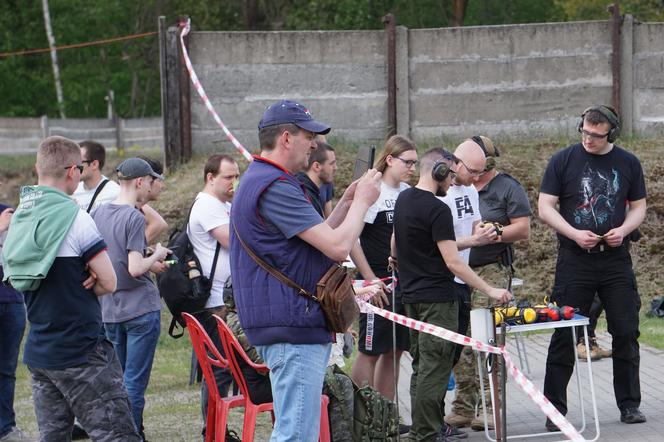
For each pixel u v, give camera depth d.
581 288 8.55
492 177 8.75
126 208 8.34
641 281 14.96
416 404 7.69
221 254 8.48
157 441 8.95
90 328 6.37
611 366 11.20
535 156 16.52
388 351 8.64
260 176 5.60
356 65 17.06
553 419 6.07
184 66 17.03
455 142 17.02
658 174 15.95
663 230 15.50
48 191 6.36
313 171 8.04
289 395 5.58
